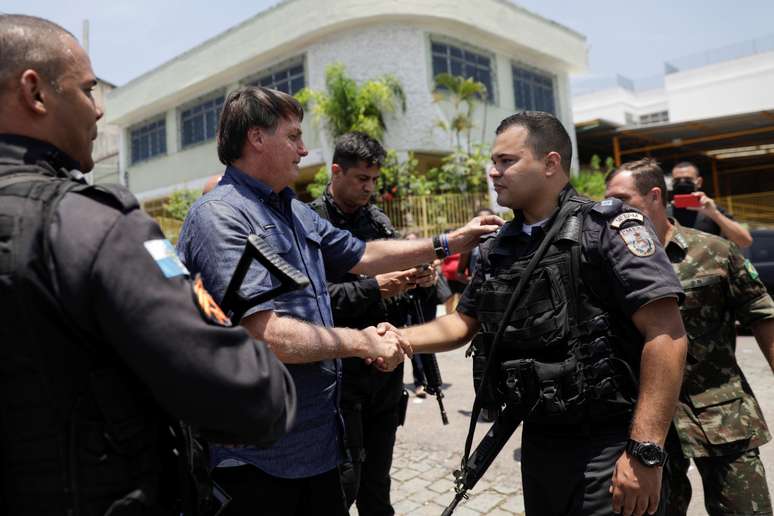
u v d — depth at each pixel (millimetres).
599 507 1614
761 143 20188
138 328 927
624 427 1655
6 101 1055
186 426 1130
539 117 1855
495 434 1840
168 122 18016
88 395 968
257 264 1568
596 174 16125
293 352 1551
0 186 1002
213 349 972
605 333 1634
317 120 13156
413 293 3090
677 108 27531
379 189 12180
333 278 2404
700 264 2250
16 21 1082
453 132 13852
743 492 2092
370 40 13172
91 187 1018
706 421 2141
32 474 955
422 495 3453
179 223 16125
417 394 5516
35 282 934
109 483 968
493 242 1976
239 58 15078
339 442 1828
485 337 1824
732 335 2271
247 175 1798
